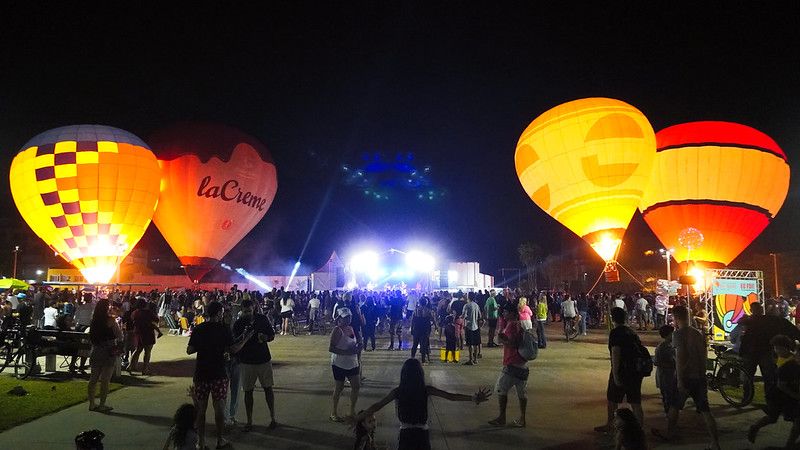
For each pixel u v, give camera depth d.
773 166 24.66
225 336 7.47
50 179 22.05
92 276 22.83
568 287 55.41
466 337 15.16
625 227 24.19
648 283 38.88
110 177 22.58
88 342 12.34
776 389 7.35
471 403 9.85
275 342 21.22
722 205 24.41
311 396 10.50
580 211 24.20
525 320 14.98
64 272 46.25
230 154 28.23
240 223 28.81
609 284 51.78
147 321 13.10
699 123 25.72
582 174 23.80
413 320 15.60
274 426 8.19
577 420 8.65
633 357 7.47
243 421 8.56
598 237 24.06
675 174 25.06
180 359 15.76
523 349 8.27
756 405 9.82
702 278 19.77
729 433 8.07
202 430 7.13
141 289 45.28
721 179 24.42
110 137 23.42
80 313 13.82
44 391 10.79
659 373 8.05
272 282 43.69
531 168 25.39
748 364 9.62
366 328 18.31
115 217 22.78
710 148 24.56
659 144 25.92
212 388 7.27
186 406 5.38
